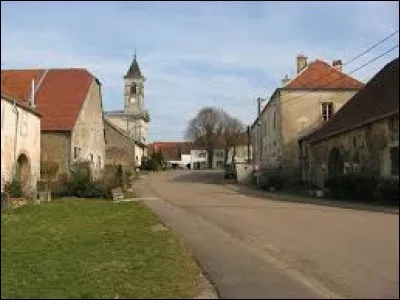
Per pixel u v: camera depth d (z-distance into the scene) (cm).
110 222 2014
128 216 2177
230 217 2000
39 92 4334
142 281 1016
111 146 6275
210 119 9906
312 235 1474
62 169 3822
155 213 2233
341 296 886
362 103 3253
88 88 4391
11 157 3028
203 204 2614
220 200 2861
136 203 2769
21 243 1595
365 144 2853
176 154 11406
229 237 1520
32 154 3356
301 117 4316
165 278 1030
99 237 1641
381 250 1188
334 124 3466
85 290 977
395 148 2530
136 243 1470
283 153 4284
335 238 1398
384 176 2627
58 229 1883
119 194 3231
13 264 1273
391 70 3203
